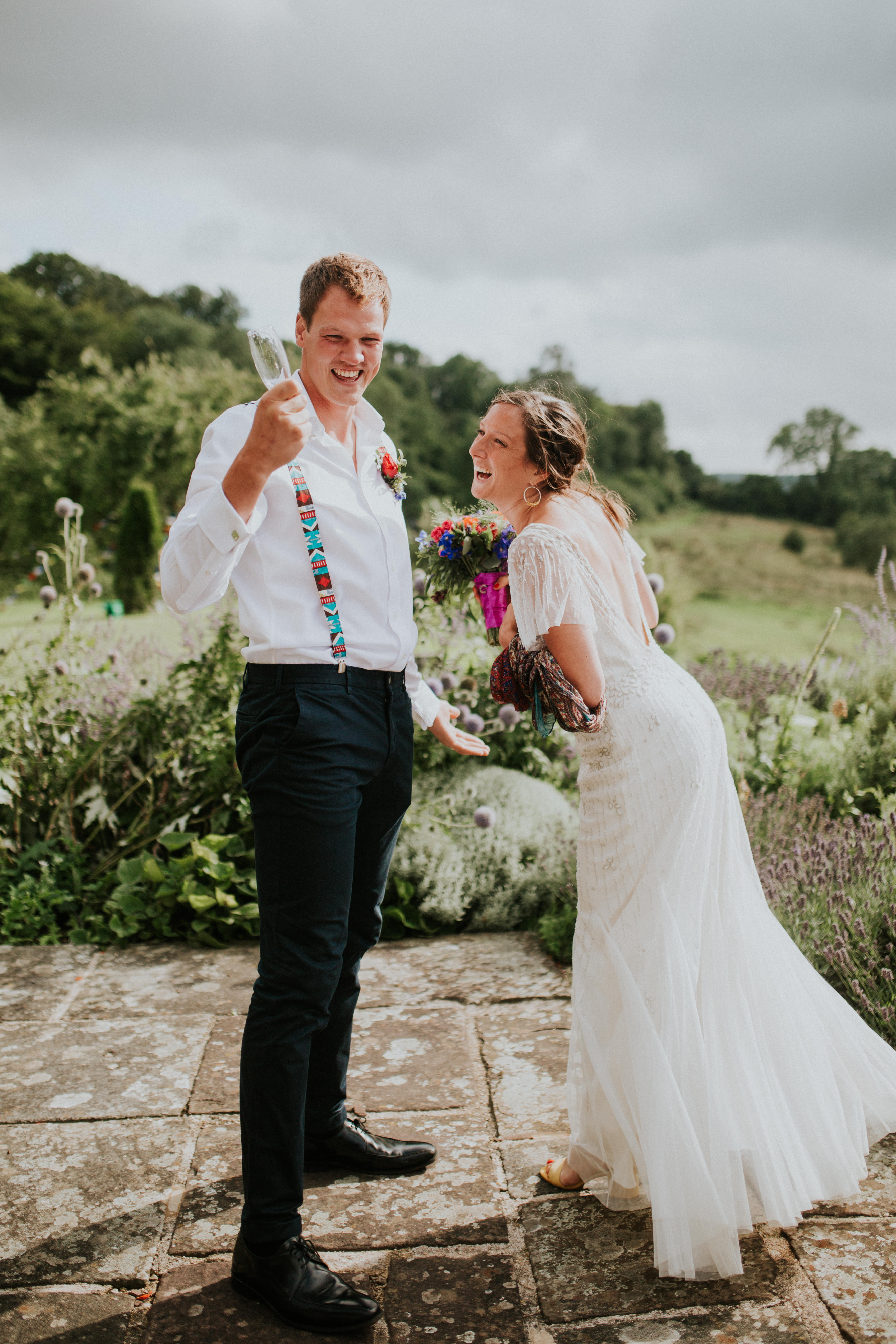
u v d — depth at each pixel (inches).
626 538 80.7
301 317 72.1
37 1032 106.7
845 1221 75.3
